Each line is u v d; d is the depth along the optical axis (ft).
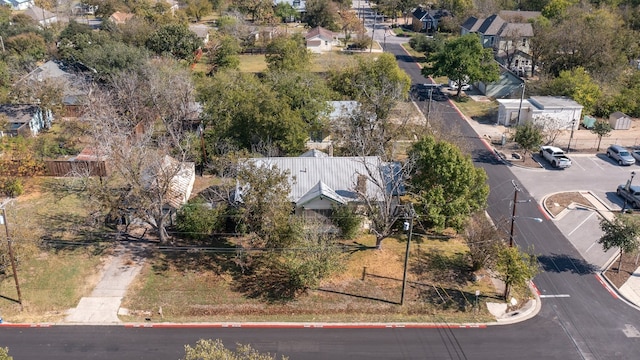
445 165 146.92
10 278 131.44
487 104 266.77
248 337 115.96
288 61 273.54
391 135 193.98
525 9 436.35
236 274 134.82
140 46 294.05
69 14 439.63
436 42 343.26
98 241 146.30
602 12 339.77
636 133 231.30
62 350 111.65
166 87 223.30
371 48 363.76
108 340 114.52
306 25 410.11
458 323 121.29
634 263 142.41
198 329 118.21
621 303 128.16
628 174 192.65
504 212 166.30
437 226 146.10
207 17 460.96
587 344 115.34
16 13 421.18
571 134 216.54
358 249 145.48
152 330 117.60
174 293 128.06
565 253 146.72
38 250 139.74
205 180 182.50
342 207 145.69
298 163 159.22
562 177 190.49
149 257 140.36
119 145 150.41
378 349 113.19
